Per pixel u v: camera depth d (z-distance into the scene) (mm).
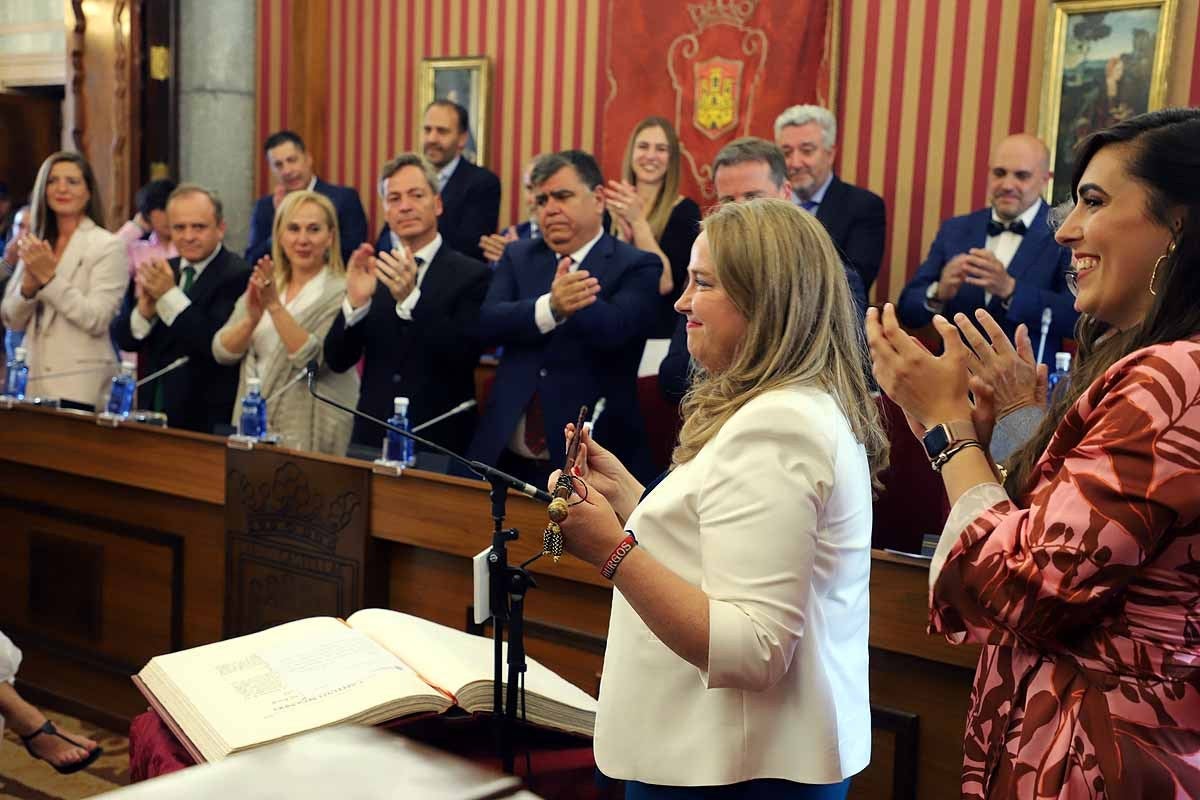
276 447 3088
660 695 1541
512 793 541
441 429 3586
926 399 1475
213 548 3342
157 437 3396
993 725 1415
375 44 7039
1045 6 5055
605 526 1473
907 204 5438
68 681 3711
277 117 7281
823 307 1562
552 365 3381
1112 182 1336
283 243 3893
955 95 5293
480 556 1760
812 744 1492
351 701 1918
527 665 2162
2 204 8219
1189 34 4719
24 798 3176
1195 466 1191
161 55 7129
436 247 3689
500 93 6598
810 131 4348
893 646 2107
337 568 2949
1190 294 1293
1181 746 1250
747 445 1479
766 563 1434
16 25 8914
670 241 4641
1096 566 1208
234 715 1900
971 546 1342
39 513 3766
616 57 6031
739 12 5684
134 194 7156
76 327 4637
